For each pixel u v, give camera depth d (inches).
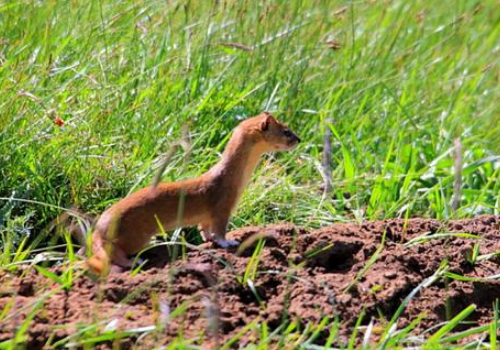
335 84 573.0
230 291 333.7
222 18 575.8
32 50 507.8
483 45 722.2
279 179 476.7
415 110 598.2
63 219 379.9
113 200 425.4
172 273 327.0
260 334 310.5
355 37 647.8
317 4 625.3
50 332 300.0
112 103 486.9
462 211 479.2
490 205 474.6
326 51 597.9
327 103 560.7
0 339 296.2
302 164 514.6
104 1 571.5
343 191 497.4
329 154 478.6
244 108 540.4
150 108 494.3
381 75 611.8
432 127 588.7
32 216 413.7
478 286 364.5
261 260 352.8
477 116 625.9
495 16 762.8
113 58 526.9
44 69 471.5
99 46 533.0
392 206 480.1
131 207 358.3
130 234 357.1
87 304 318.3
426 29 714.2
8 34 518.3
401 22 656.4
